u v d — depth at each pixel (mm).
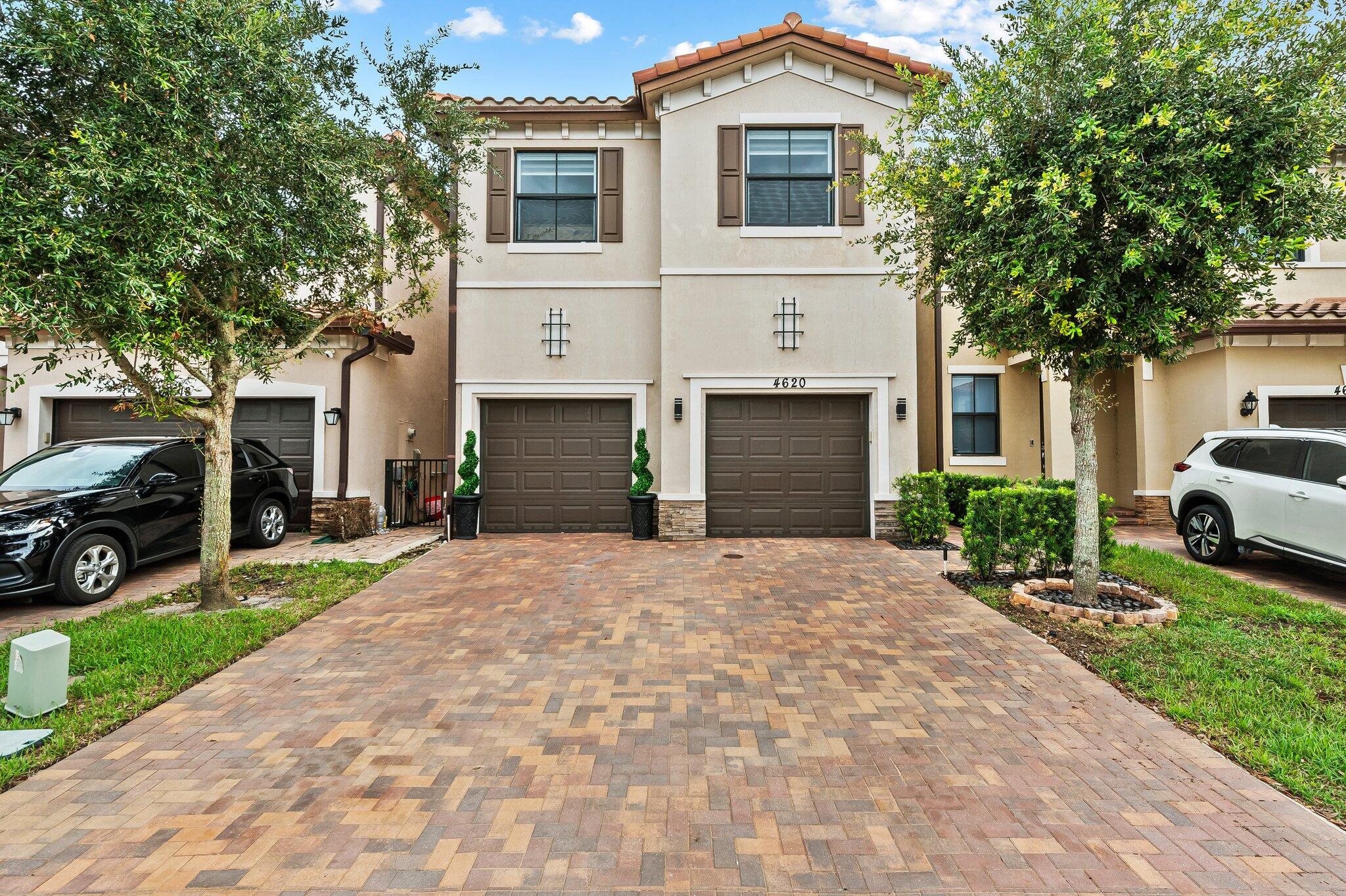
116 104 4902
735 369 10031
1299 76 4758
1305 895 2463
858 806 3061
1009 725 3863
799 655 5043
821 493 10180
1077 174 4906
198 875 2592
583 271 10562
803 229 10023
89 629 5449
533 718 3980
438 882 2555
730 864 2654
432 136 7656
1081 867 2631
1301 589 6887
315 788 3211
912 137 6426
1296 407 9930
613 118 10492
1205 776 3309
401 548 9234
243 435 10695
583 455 10656
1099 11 4957
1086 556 5996
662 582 7309
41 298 4598
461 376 10430
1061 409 11680
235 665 4832
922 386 11891
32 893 2482
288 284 6852
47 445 10391
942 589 6938
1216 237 4844
